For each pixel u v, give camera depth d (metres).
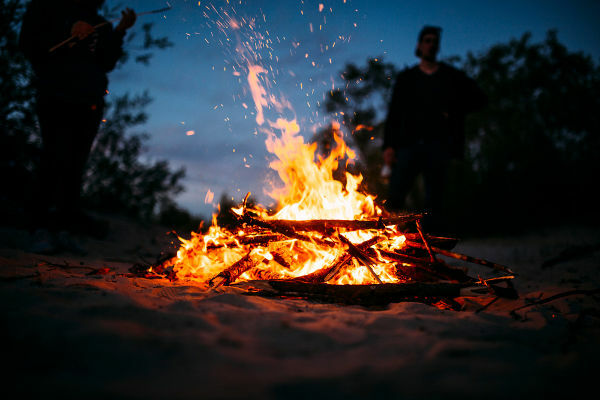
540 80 10.42
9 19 3.85
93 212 5.93
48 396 0.87
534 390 0.99
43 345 1.11
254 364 1.09
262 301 1.88
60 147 3.54
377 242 2.50
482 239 9.06
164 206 6.87
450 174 10.17
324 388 0.97
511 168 10.02
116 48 3.71
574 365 1.16
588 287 2.75
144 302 1.71
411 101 4.57
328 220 2.42
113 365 1.03
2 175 4.34
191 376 1.00
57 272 2.33
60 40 3.38
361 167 4.18
